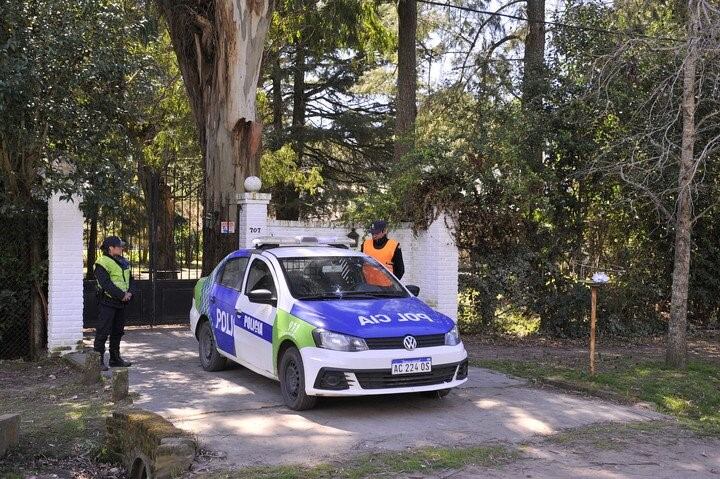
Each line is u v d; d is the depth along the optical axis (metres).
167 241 13.84
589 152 13.90
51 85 9.96
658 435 7.07
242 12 13.71
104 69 10.20
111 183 10.80
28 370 10.15
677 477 5.85
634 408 8.16
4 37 9.55
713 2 10.72
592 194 14.33
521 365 10.35
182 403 7.68
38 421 7.30
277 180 24.05
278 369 7.68
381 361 7.02
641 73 12.93
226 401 7.77
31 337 10.94
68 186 10.13
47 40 9.61
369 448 6.21
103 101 10.75
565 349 12.37
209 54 14.20
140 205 13.88
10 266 10.78
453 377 7.49
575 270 14.30
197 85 14.50
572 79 13.97
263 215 13.02
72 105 10.23
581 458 6.21
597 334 14.02
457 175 13.23
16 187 10.69
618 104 13.05
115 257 9.59
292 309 7.61
